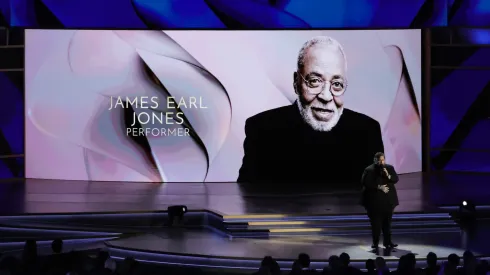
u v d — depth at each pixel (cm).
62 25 3528
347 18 3547
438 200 2936
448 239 2486
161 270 2211
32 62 3628
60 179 3659
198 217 2753
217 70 3544
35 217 2684
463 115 3909
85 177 3638
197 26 3497
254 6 3503
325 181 3634
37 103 3647
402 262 1683
